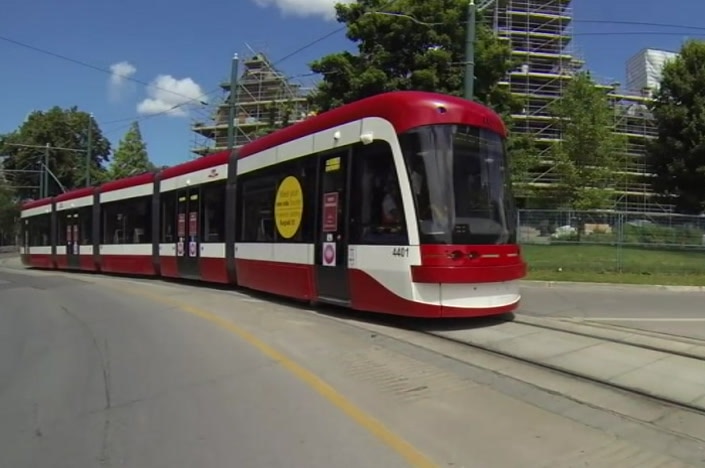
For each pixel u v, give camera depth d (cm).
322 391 644
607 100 4531
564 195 4103
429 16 2269
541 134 6694
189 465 467
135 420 576
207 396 643
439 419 554
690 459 466
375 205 1018
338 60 2338
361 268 1031
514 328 953
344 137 1094
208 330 997
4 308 1407
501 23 7219
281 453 485
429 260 933
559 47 7312
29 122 6944
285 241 1257
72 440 528
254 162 1412
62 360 831
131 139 6719
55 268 2800
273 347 851
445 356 787
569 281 1770
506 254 993
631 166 6266
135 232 2067
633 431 525
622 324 1032
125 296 1510
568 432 522
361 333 934
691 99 3716
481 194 993
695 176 3644
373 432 524
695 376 680
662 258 2091
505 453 477
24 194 6938
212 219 1608
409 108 982
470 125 1004
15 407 629
